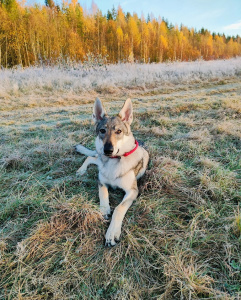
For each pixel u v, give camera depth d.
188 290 1.89
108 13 44.16
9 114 7.37
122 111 3.46
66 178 3.61
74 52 22.16
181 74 14.16
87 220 2.61
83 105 8.70
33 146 4.76
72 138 5.28
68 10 30.53
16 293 1.94
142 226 2.61
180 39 41.72
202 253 2.23
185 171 3.64
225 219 2.56
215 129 5.18
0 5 24.52
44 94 10.02
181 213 2.77
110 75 13.41
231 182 3.21
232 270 2.04
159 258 2.18
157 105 7.76
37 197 3.06
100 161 3.37
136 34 33.56
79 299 1.91
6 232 2.50
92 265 2.17
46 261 2.18
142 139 5.12
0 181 3.51
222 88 10.86
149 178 3.41
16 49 22.11
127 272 2.11
